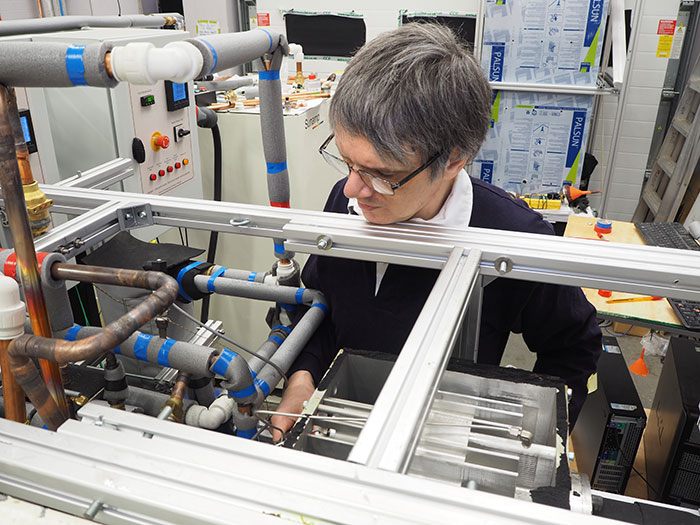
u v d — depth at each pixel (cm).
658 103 393
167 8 432
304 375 105
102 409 55
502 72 347
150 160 199
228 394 84
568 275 81
